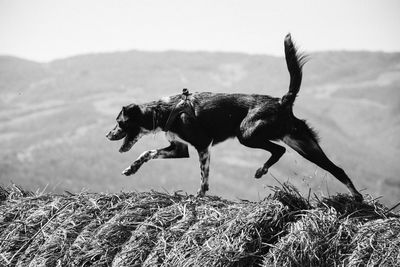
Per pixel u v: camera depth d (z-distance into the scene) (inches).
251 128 384.8
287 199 325.4
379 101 4557.1
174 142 418.9
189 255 309.9
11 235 355.3
